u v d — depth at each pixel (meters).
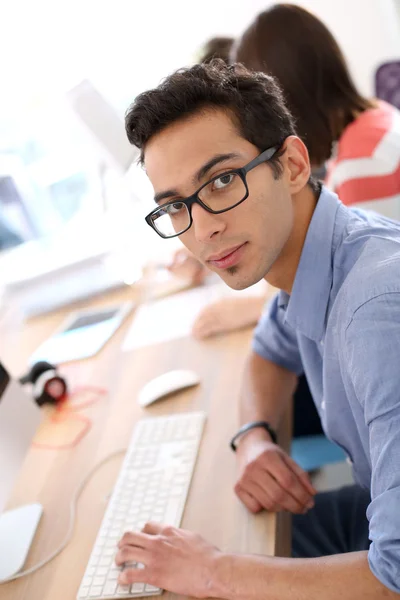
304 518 1.19
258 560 0.78
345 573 0.70
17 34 2.58
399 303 0.69
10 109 2.45
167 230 0.86
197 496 0.98
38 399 1.36
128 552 0.86
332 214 0.87
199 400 1.23
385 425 0.66
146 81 2.76
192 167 0.77
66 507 1.05
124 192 2.14
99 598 0.84
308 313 0.88
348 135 1.52
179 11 2.72
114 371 1.44
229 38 2.04
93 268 1.90
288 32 1.44
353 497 1.20
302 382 1.52
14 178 2.08
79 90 1.75
